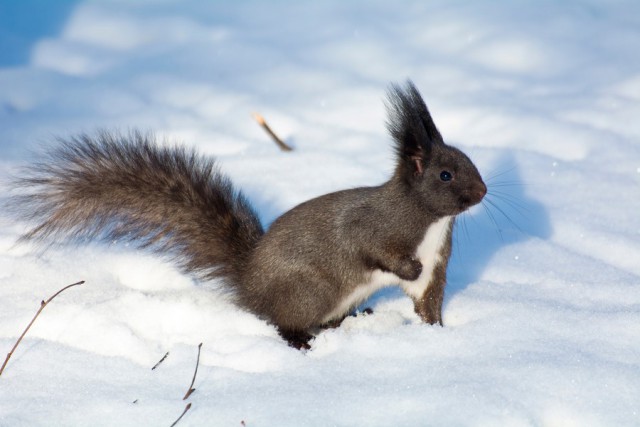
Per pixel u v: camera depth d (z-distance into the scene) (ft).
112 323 29.91
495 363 27.14
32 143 48.32
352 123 52.47
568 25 65.36
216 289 33.88
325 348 29.55
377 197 32.19
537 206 42.47
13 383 26.45
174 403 25.35
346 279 32.04
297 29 68.08
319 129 51.37
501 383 26.00
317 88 57.47
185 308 31.48
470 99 54.65
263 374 26.99
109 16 70.08
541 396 25.43
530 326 29.76
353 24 68.28
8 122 51.19
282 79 59.00
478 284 34.96
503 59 60.95
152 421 24.57
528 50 61.57
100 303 31.37
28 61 61.67
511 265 36.70
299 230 32.09
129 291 32.86
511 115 51.85
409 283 32.50
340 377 26.81
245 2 74.13
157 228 34.63
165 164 35.09
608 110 52.34
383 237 31.81
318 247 31.83
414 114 32.01
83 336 29.71
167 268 35.47
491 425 24.09
